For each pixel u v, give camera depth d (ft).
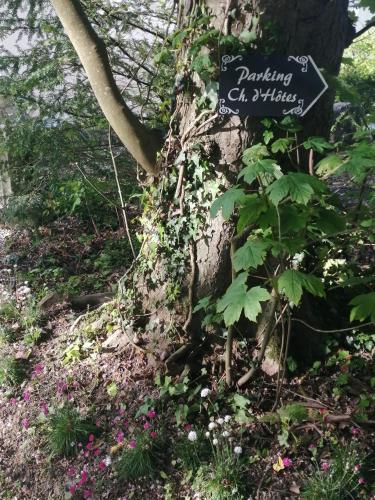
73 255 17.29
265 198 7.04
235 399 9.30
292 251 6.99
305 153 9.15
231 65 8.25
